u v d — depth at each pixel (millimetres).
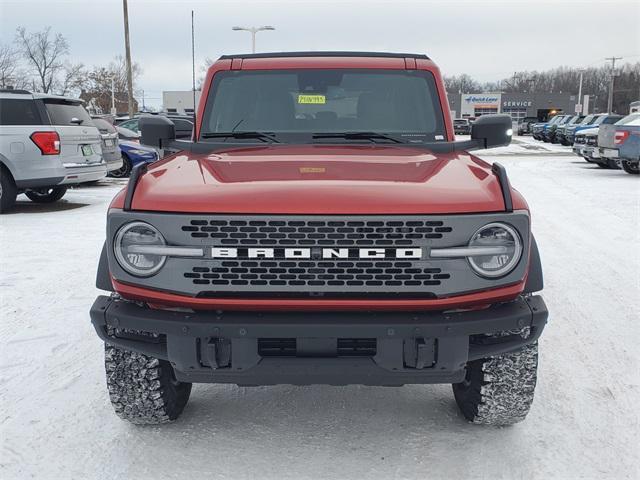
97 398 3646
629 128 16359
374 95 4016
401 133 3879
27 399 3631
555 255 7312
